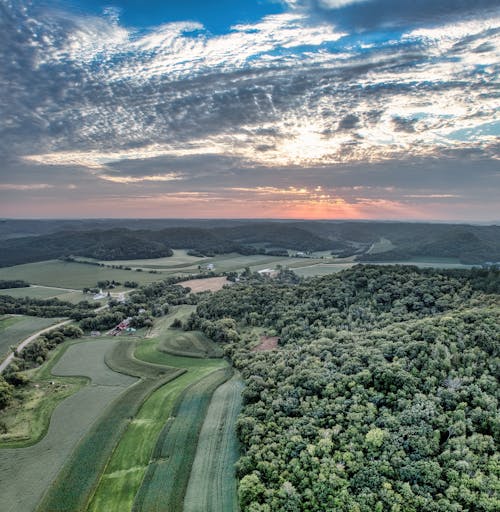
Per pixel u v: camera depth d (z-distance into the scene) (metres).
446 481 50.84
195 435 74.31
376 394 67.31
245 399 80.62
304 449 59.28
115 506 60.16
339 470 54.09
